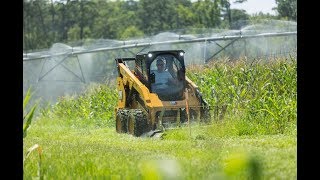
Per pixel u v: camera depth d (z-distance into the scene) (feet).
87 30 465.88
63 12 445.78
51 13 435.94
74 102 160.76
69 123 139.74
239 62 132.36
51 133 106.01
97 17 473.26
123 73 103.81
